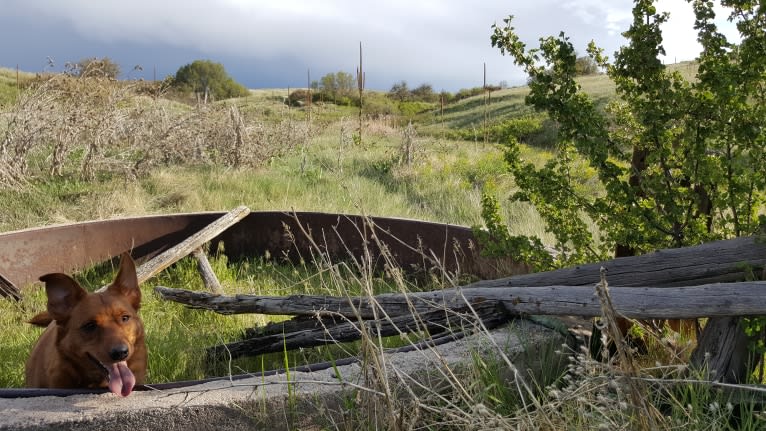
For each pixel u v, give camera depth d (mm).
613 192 4719
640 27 4594
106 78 13461
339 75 68500
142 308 6219
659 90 4598
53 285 3691
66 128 12492
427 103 67000
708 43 4402
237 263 8648
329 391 3510
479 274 7316
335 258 8359
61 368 3760
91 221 8102
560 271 4605
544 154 20344
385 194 12578
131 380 3551
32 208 10242
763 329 3732
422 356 3834
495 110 44969
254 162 15008
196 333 5539
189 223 8688
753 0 4262
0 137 12273
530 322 4336
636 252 5027
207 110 15539
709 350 3850
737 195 4289
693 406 3377
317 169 14836
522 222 9656
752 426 3467
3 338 5645
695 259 4043
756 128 4172
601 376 3010
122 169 12695
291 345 4867
